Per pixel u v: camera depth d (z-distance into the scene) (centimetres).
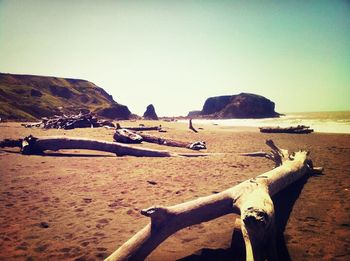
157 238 323
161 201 524
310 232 394
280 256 329
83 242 365
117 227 412
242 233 305
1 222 425
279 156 730
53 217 447
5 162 862
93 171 767
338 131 2414
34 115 4181
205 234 393
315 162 959
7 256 329
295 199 548
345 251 337
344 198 540
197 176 720
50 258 325
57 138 1041
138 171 771
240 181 672
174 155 1041
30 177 690
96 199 533
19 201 518
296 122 4178
